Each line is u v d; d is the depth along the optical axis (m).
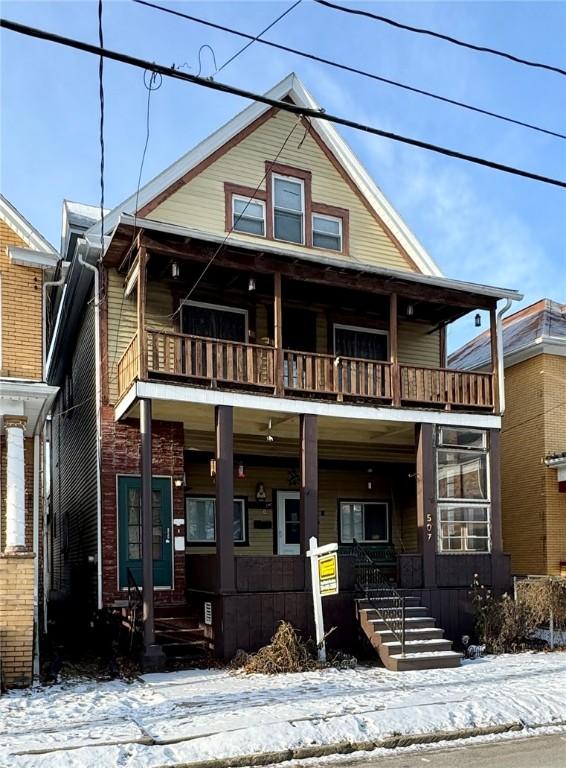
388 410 14.41
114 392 14.16
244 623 12.02
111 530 13.67
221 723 7.82
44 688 9.84
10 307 12.10
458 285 15.13
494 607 13.59
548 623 14.12
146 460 11.99
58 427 20.61
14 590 10.04
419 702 8.83
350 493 18.44
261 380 14.51
